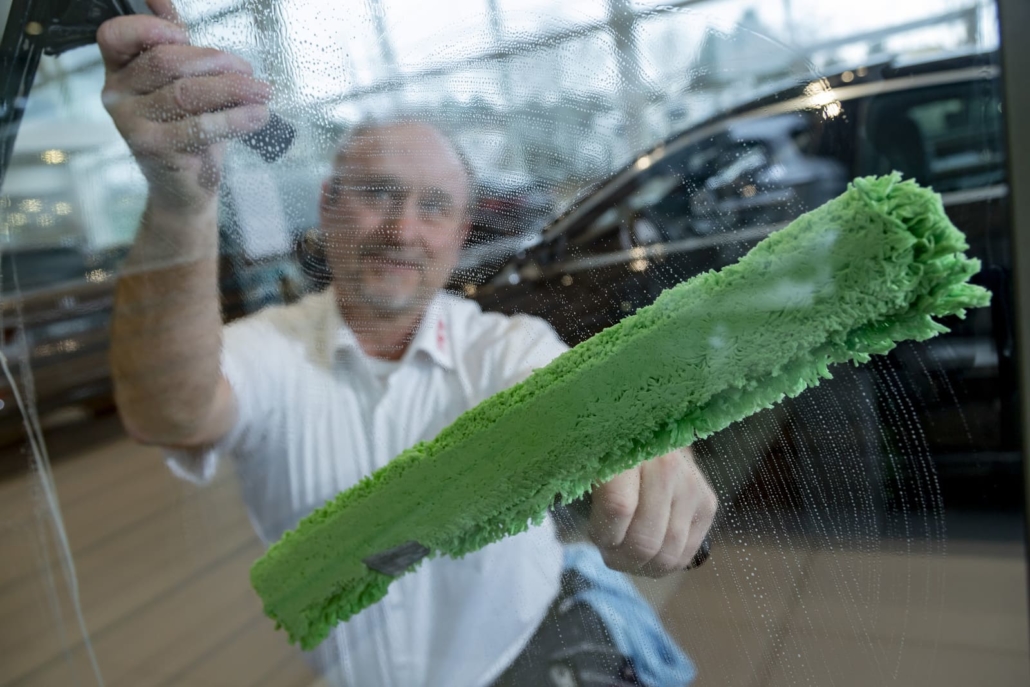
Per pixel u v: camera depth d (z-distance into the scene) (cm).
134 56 76
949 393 55
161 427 84
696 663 65
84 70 80
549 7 73
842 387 60
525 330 69
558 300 68
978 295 49
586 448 63
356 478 77
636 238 67
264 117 77
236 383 79
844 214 51
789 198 62
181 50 76
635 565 68
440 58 75
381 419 75
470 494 69
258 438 81
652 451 61
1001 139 53
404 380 73
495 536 70
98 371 86
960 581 56
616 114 71
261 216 79
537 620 72
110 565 89
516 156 73
